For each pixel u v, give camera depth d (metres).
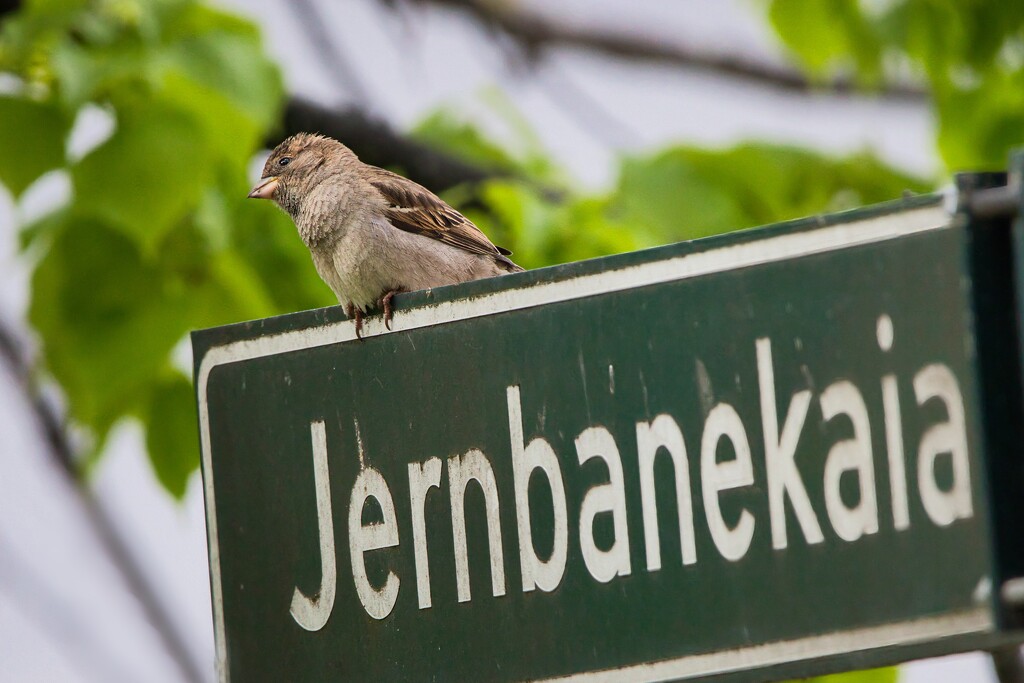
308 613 7.62
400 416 7.41
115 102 11.91
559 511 6.82
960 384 5.68
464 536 7.11
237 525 7.93
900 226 5.91
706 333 6.45
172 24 12.09
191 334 8.16
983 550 5.57
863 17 14.77
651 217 13.52
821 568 6.01
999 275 5.66
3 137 11.90
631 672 6.50
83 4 12.17
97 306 12.06
